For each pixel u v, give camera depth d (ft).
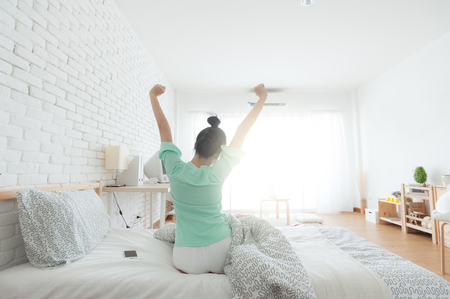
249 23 10.31
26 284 3.22
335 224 14.01
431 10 9.49
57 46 5.76
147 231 5.53
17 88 4.62
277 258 3.31
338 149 18.13
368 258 4.06
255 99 17.90
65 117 6.05
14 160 4.56
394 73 14.34
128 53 10.07
